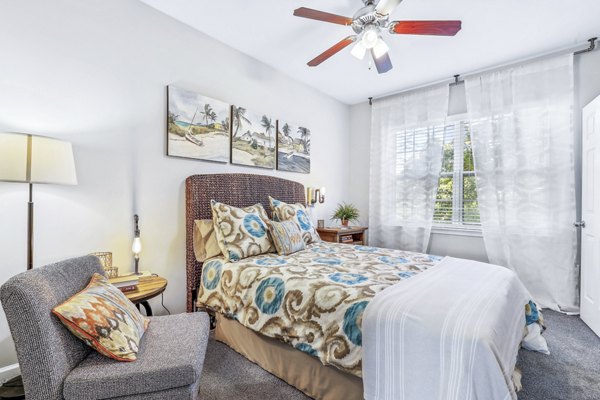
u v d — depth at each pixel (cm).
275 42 272
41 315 102
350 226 395
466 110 342
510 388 100
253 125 300
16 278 104
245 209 255
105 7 199
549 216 284
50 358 101
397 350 117
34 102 169
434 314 118
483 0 210
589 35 255
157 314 229
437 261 213
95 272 149
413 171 375
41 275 114
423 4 214
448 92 353
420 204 369
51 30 175
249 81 297
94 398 102
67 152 154
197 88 253
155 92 226
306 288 159
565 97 276
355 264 201
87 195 191
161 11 229
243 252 221
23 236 167
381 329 122
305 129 366
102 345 112
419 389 111
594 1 210
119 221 207
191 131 246
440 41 265
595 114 237
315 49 284
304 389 157
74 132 185
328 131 410
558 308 277
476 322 112
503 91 309
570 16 228
